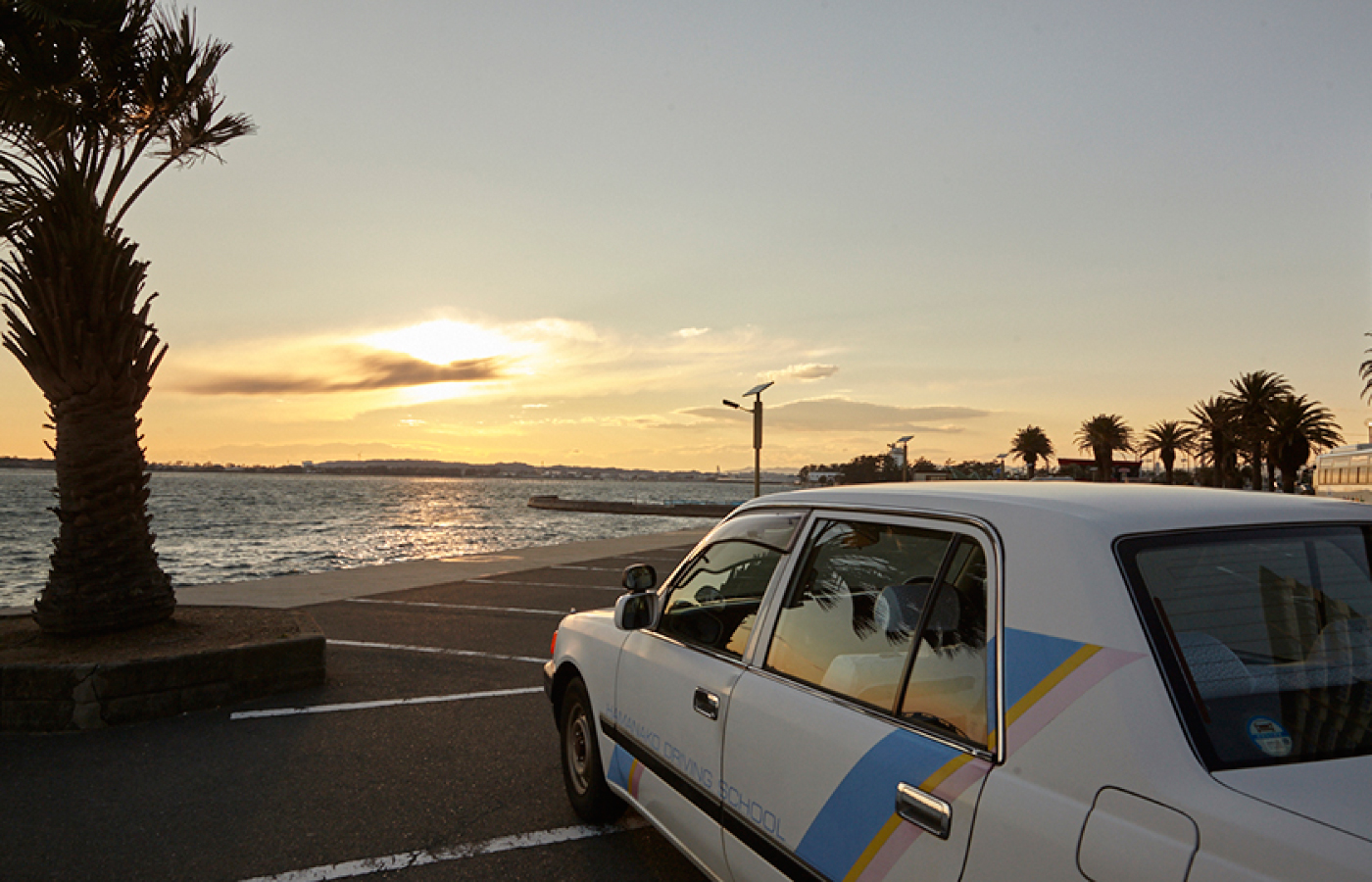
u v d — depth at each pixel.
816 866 2.41
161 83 7.08
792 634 2.85
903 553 2.51
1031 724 1.92
